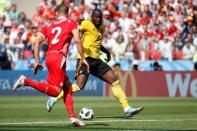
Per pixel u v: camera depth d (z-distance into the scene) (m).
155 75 64.81
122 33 71.62
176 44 72.88
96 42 35.03
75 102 52.88
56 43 28.34
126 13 77.56
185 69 68.31
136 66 67.12
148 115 37.47
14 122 30.95
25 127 27.42
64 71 28.59
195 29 74.88
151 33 73.75
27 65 69.19
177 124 30.33
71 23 28.58
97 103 51.25
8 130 25.73
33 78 64.56
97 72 35.28
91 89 64.81
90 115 33.09
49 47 28.56
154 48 71.31
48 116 36.03
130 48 70.31
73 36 28.48
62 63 28.30
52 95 28.64
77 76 34.94
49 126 28.16
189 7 79.75
